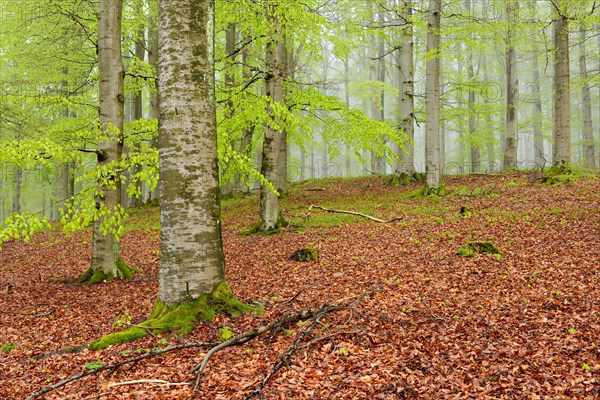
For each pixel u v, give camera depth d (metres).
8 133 17.72
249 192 22.75
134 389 4.48
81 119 15.45
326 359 4.86
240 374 4.65
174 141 5.85
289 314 5.77
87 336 6.38
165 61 5.81
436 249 9.54
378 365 4.68
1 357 5.77
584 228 9.44
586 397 3.85
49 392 4.58
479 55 32.22
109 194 9.68
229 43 16.94
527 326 5.50
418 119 20.02
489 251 8.84
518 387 4.12
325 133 13.81
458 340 5.26
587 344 4.86
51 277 10.78
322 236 11.88
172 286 5.98
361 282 7.88
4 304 8.48
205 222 6.04
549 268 7.55
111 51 9.50
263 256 10.59
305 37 11.65
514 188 14.89
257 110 9.71
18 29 13.93
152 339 5.62
